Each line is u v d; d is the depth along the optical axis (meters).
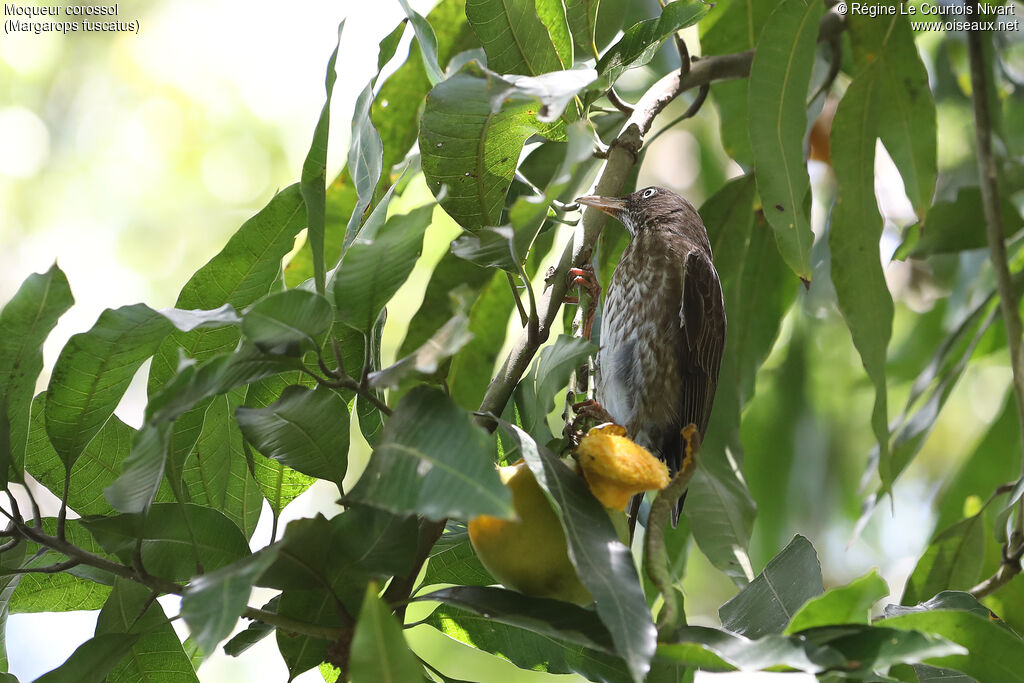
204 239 12.59
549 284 4.99
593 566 3.24
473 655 9.69
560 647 4.46
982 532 6.72
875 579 3.17
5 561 3.82
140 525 3.68
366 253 3.36
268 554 3.20
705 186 11.20
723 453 7.46
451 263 6.27
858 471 10.59
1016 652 3.77
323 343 3.56
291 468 3.91
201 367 3.21
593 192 5.39
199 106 12.68
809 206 7.32
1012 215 7.92
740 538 6.97
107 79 12.65
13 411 3.95
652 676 4.40
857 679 3.83
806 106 5.81
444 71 6.62
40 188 12.45
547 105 3.64
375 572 3.60
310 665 4.02
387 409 3.47
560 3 4.91
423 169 4.28
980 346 8.59
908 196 6.96
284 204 4.26
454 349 3.09
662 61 8.93
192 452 4.54
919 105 6.74
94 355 3.77
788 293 8.12
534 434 4.24
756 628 4.06
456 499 2.96
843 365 10.73
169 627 4.30
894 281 10.70
